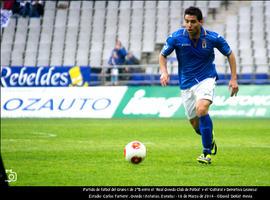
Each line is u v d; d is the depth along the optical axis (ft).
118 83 322.34
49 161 127.44
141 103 284.20
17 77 311.47
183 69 123.03
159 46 368.68
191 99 123.85
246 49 345.31
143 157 119.55
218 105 272.10
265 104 266.98
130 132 203.21
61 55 379.14
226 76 314.96
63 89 294.87
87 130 212.64
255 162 123.85
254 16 360.89
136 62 334.44
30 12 393.70
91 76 322.14
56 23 390.42
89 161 126.72
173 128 218.38
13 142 171.94
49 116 292.81
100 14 386.73
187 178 103.14
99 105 288.10
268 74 305.94
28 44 387.96
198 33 119.85
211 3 374.43
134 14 381.19
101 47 375.66
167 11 377.30
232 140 173.47
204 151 120.78
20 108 297.33
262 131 202.80
